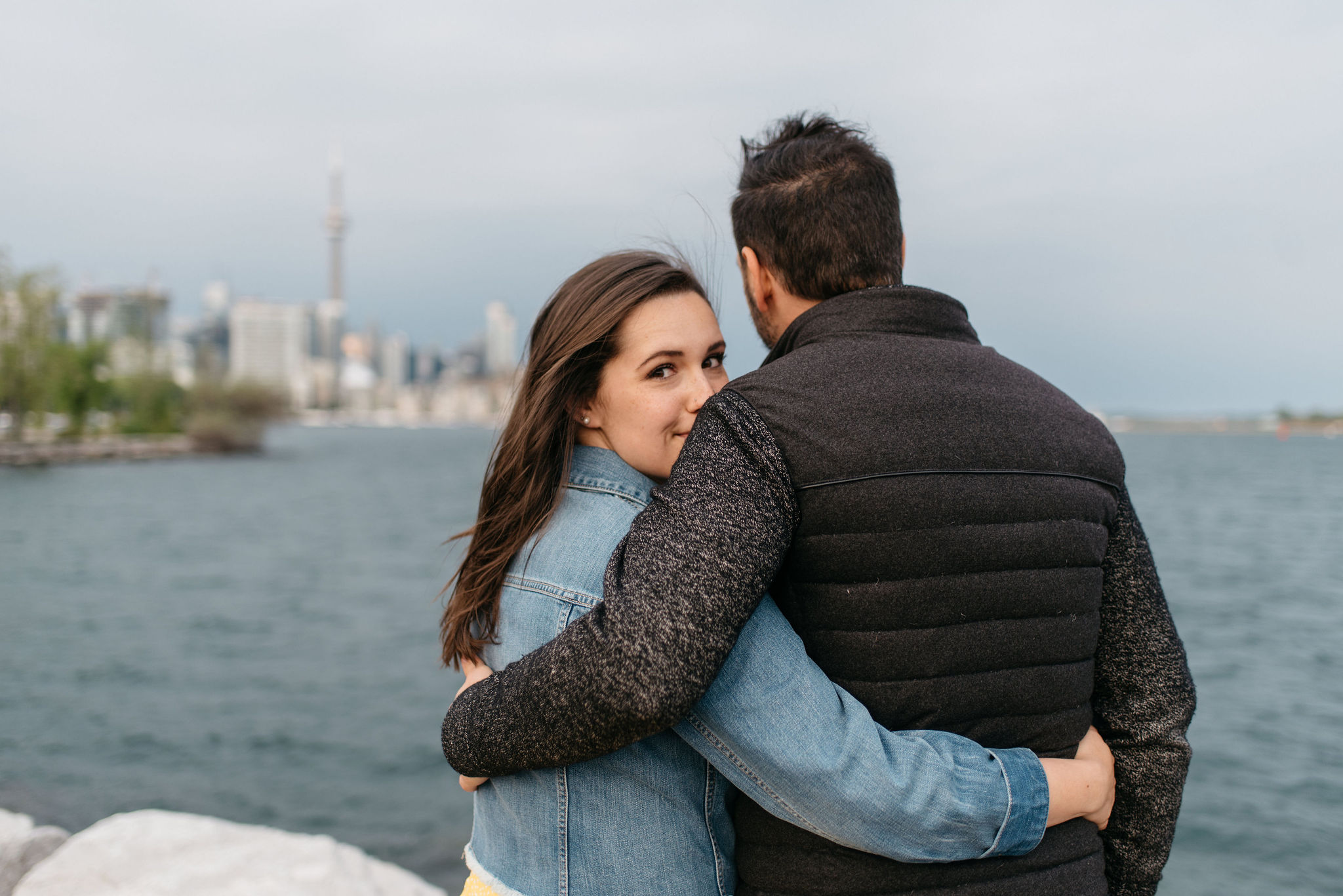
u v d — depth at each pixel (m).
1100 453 1.17
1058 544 1.09
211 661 11.46
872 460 1.04
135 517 31.27
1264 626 13.17
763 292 1.37
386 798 6.72
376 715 8.95
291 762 7.55
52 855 3.17
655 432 1.29
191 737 8.27
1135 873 1.23
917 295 1.20
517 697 1.03
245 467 62.56
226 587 17.75
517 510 1.29
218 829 3.33
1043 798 1.06
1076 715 1.14
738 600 0.96
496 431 1.39
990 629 1.06
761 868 1.16
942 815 1.00
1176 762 1.18
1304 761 7.39
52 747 7.98
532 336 1.38
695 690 0.94
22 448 55.00
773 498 1.04
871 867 1.08
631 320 1.27
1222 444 143.38
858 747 0.99
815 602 1.09
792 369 1.13
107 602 16.08
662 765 1.18
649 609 0.94
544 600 1.22
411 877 3.21
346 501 39.88
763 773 1.03
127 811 6.52
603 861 1.19
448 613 1.36
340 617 14.70
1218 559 20.80
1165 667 1.19
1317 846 5.81
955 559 1.05
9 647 12.33
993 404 1.12
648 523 1.03
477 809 1.33
